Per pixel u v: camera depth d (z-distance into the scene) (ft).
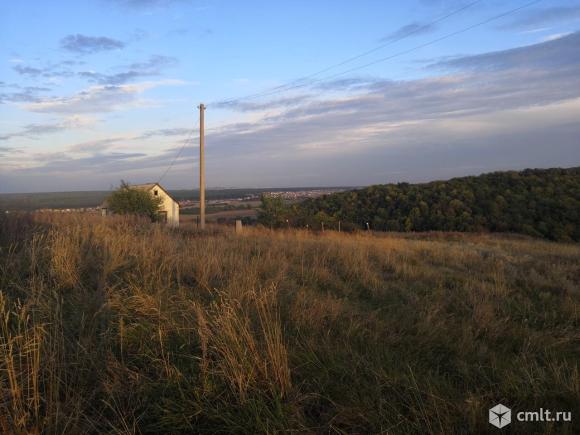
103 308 14.38
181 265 22.82
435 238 95.04
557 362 13.76
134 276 19.13
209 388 10.44
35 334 10.76
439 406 10.19
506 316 19.76
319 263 29.89
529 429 9.76
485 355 14.37
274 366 11.12
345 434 9.44
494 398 11.28
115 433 8.93
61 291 16.87
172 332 13.61
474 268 36.63
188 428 9.55
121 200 96.37
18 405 9.09
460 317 19.31
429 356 14.03
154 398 10.36
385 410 10.11
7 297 13.94
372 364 12.37
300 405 10.41
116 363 11.05
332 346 13.64
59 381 10.02
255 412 9.64
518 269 36.50
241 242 38.24
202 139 84.48
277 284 20.61
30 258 19.33
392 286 25.45
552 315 20.70
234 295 17.20
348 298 22.15
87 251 23.06
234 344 11.77
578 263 43.37
